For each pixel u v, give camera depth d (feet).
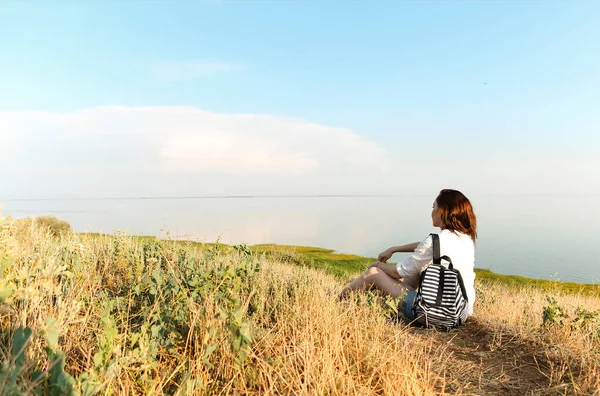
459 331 16.21
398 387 10.13
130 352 9.02
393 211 568.82
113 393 8.54
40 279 10.96
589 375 11.22
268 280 18.49
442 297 15.65
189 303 12.41
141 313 13.12
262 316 14.17
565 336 14.71
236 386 9.82
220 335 10.81
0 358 8.24
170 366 10.10
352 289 18.66
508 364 12.84
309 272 26.00
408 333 15.34
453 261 16.20
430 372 11.32
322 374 10.02
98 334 10.44
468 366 12.55
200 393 9.25
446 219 16.72
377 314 15.40
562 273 81.56
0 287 9.05
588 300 34.06
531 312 20.27
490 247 154.81
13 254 11.70
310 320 13.10
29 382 7.38
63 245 18.60
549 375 11.91
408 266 17.03
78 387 7.57
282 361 10.89
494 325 16.51
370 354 11.51
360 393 9.80
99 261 19.22
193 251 21.06
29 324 9.63
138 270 16.38
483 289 25.46
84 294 12.86
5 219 12.16
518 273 81.76
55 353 7.94
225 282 13.62
